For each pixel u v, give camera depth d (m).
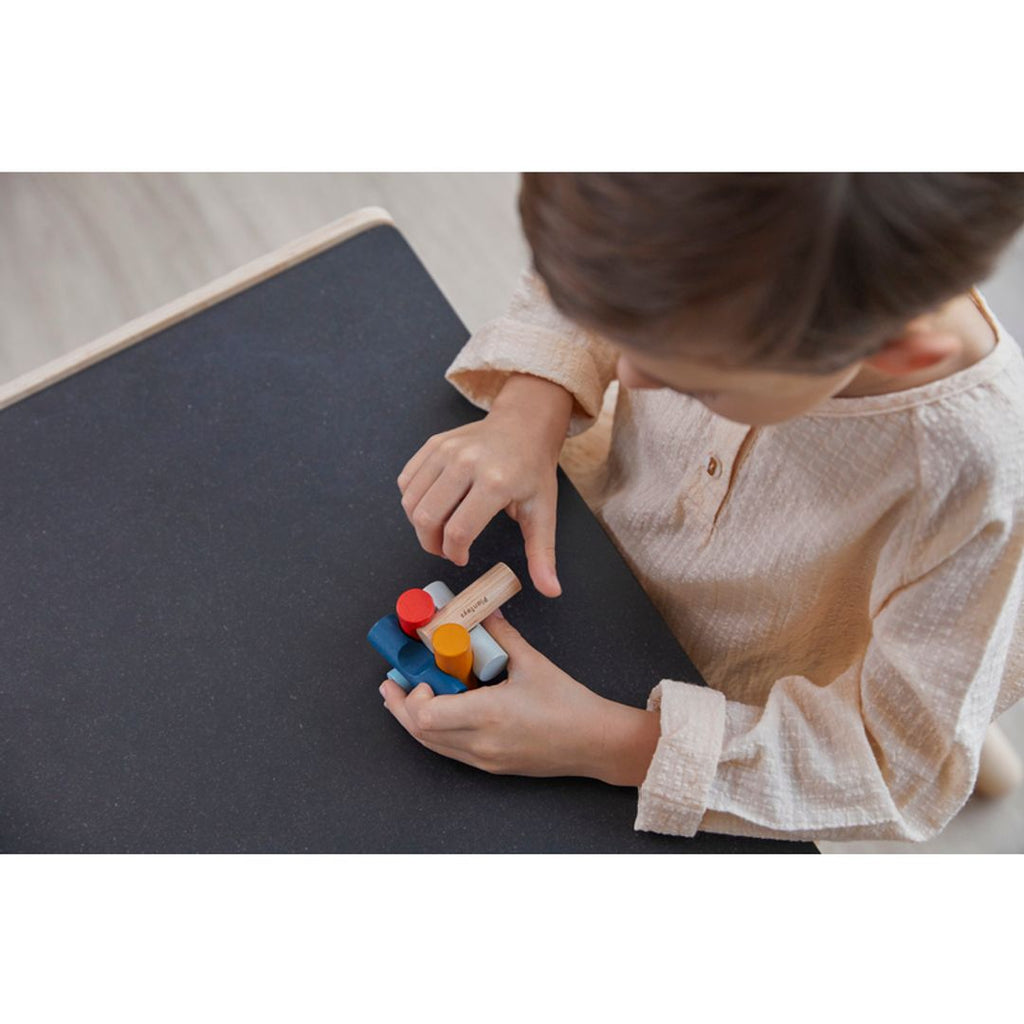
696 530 0.78
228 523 0.75
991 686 0.64
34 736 0.68
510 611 0.72
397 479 0.77
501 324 0.79
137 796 0.66
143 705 0.69
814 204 0.40
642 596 0.73
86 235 1.70
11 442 0.78
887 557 0.65
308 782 0.67
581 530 0.76
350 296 0.85
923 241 0.41
